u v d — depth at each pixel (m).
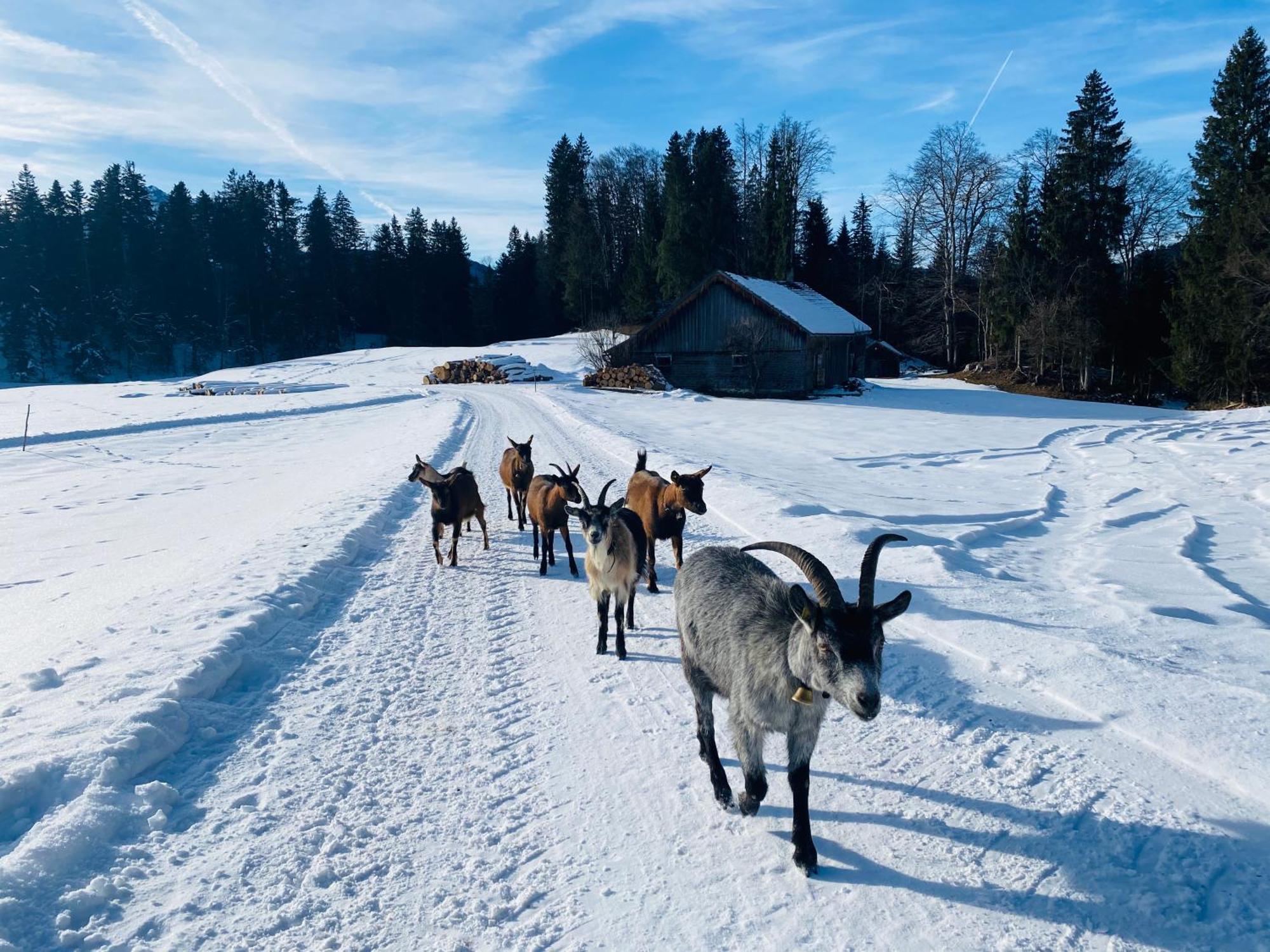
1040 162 59.59
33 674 6.21
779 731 4.50
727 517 12.73
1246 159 44.78
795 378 41.03
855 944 3.69
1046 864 4.17
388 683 6.86
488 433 26.25
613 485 15.29
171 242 97.50
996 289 53.72
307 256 112.44
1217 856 4.11
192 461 21.69
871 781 5.11
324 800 4.98
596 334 56.69
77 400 42.94
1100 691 5.86
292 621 8.26
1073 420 30.09
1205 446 21.92
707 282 43.50
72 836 4.27
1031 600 8.18
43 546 12.22
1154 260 50.91
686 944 3.72
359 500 14.56
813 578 4.36
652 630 8.31
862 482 16.59
